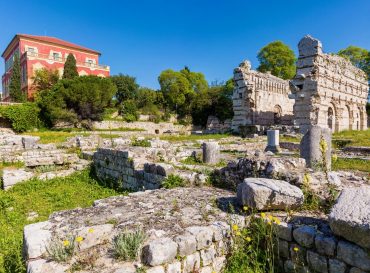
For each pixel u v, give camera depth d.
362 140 18.25
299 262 3.73
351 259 3.20
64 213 4.88
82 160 14.24
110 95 41.69
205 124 54.81
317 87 23.34
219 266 3.92
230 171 6.79
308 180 4.80
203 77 66.69
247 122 30.50
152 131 48.94
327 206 4.60
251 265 4.02
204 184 7.13
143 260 3.44
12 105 35.50
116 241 3.63
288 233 3.88
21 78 51.50
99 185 11.10
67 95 36.91
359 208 3.34
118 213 4.81
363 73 33.00
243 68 30.75
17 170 11.42
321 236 3.55
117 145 14.72
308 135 9.57
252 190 4.53
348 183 5.83
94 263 3.35
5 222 6.91
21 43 50.72
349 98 29.33
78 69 53.62
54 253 3.41
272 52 48.75
